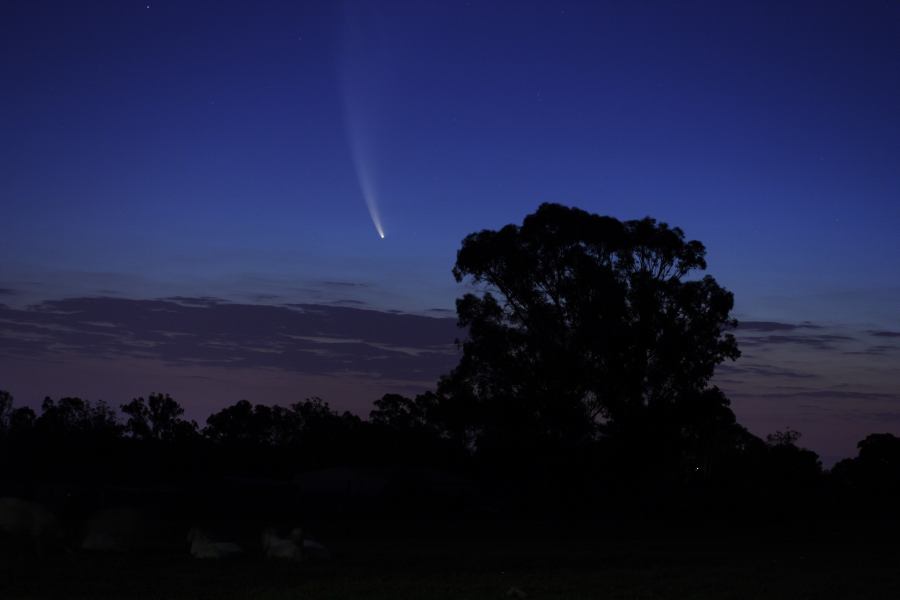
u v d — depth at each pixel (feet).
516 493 172.24
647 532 130.52
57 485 130.11
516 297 176.04
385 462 238.89
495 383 169.89
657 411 163.63
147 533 75.51
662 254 172.24
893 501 190.39
